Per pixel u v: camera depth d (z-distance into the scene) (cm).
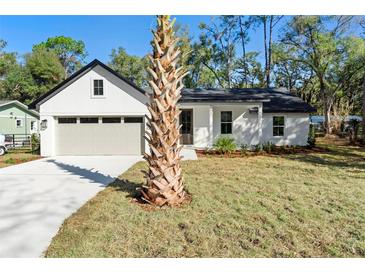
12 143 1756
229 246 358
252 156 1266
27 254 345
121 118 1345
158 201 514
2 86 3741
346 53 2388
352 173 834
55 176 825
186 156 1248
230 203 528
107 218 452
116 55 4009
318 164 1016
